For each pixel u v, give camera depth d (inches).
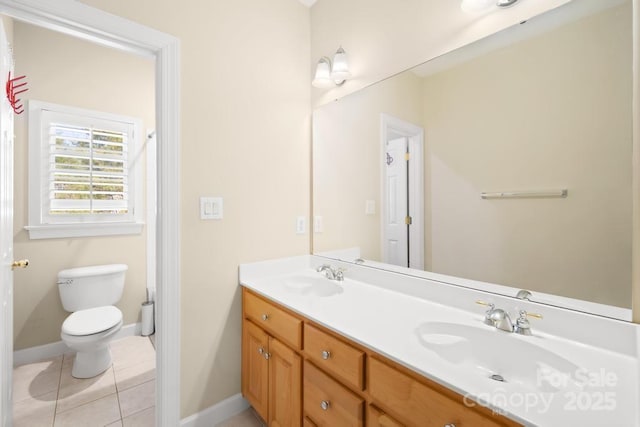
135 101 102.3
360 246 64.9
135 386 74.3
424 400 29.8
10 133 53.9
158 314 54.3
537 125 39.5
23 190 83.9
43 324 86.7
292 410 48.7
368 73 62.6
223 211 61.6
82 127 92.4
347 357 38.2
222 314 62.1
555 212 38.2
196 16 57.7
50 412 64.4
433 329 40.8
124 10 49.4
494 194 43.9
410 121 54.7
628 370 29.0
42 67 86.4
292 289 60.5
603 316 34.2
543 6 38.8
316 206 75.8
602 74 34.4
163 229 53.7
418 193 53.9
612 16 33.8
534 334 37.0
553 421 21.8
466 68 46.8
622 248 33.3
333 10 70.9
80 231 92.0
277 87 70.6
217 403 61.5
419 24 53.2
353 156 65.9
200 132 58.3
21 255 83.7
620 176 33.4
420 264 53.6
